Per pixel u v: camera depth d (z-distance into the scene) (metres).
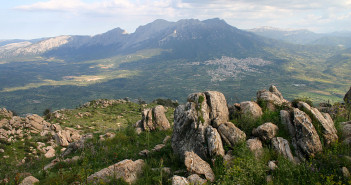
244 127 12.62
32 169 18.34
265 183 8.62
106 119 48.31
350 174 8.26
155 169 11.89
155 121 22.31
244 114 13.26
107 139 19.28
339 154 9.42
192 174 9.91
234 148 11.06
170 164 12.70
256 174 9.00
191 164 10.42
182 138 13.07
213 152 11.08
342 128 11.29
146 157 14.63
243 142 11.02
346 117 13.88
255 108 13.59
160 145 15.52
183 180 9.10
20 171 17.33
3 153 26.47
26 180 12.87
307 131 10.27
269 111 13.44
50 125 38.78
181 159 12.41
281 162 9.51
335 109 14.77
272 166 9.49
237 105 14.71
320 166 8.99
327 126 10.77
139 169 12.02
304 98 14.26
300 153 10.18
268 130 11.36
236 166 9.09
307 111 11.73
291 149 10.60
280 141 10.77
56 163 16.98
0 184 14.40
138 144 18.06
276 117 12.42
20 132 33.88
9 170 19.11
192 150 12.05
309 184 8.39
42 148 28.78
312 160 9.45
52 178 12.77
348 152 9.52
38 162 20.23
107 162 14.67
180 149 12.88
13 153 26.95
